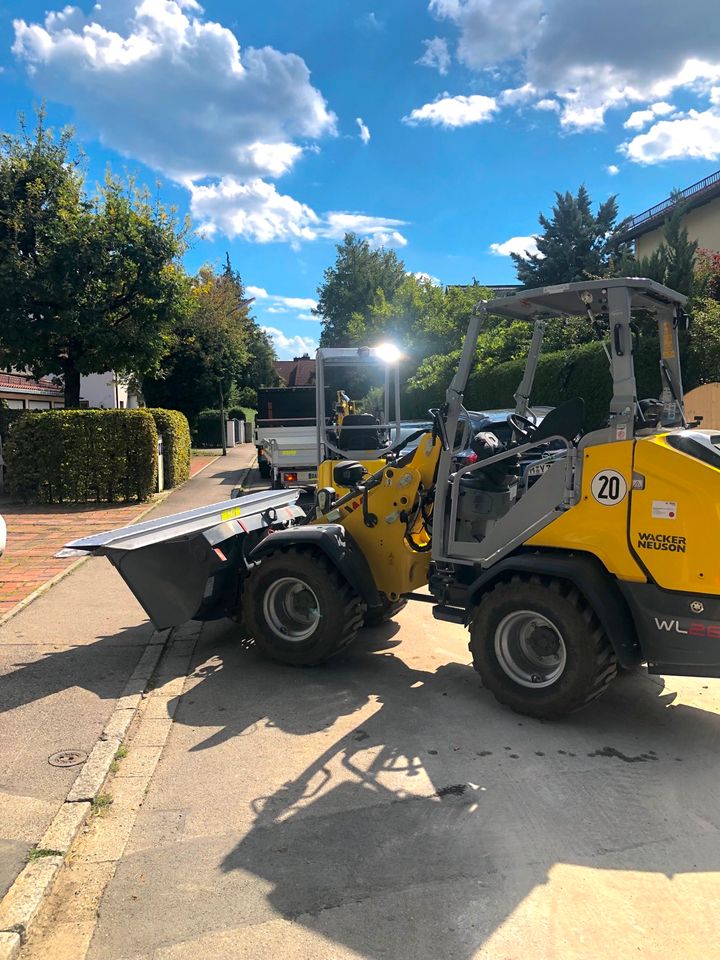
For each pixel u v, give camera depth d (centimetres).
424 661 529
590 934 247
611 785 349
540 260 4266
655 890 271
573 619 396
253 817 321
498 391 1556
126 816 322
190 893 270
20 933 244
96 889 273
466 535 477
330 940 245
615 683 481
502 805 330
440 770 363
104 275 1644
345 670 509
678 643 375
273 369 5062
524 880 276
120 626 607
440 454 472
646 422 414
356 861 288
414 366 2427
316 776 357
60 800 329
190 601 525
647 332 575
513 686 427
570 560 404
